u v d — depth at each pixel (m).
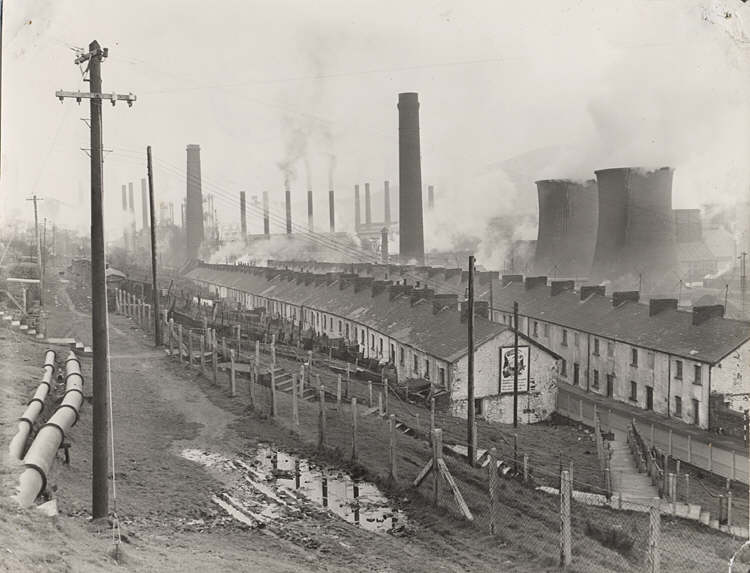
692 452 28.77
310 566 13.04
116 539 12.16
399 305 44.75
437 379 33.97
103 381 13.51
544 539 14.88
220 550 13.27
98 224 13.53
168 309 50.03
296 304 57.25
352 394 30.14
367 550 14.13
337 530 15.20
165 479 17.23
